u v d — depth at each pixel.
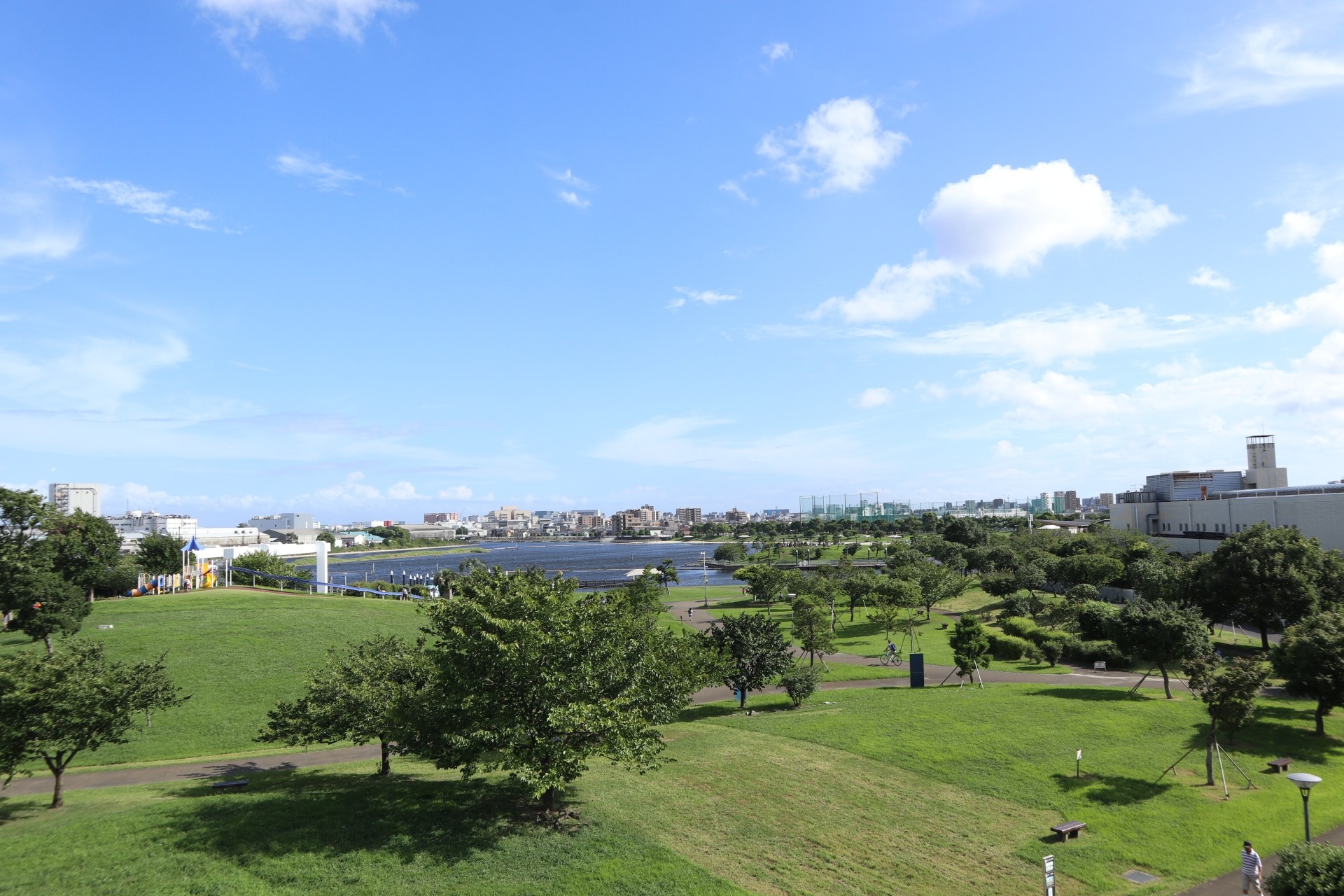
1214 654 40.31
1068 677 66.00
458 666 28.27
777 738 46.81
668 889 24.36
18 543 66.00
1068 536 161.50
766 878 26.50
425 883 23.88
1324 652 44.03
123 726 31.88
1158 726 46.69
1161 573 94.25
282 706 36.59
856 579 108.81
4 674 28.95
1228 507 117.81
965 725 47.75
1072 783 37.56
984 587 107.12
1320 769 39.59
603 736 28.73
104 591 97.38
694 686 47.22
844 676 71.81
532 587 31.06
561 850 26.86
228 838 26.17
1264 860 29.38
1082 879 28.00
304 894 22.70
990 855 29.95
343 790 33.22
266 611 82.69
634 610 58.84
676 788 35.94
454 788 33.88
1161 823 32.94
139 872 23.27
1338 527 96.06
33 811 29.84
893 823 32.78
